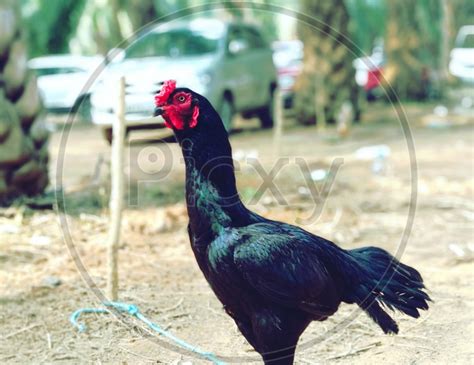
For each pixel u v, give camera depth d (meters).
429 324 2.35
